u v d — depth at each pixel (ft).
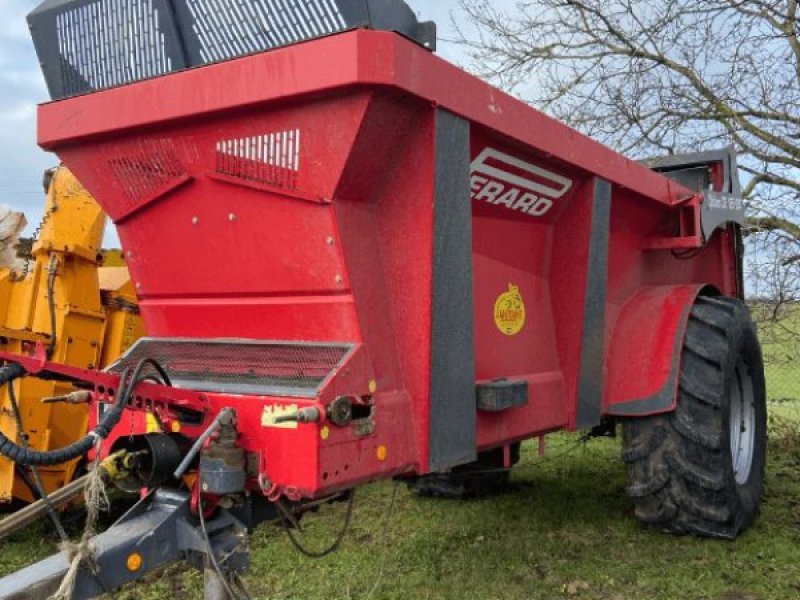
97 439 7.29
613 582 11.40
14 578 6.73
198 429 8.41
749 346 13.98
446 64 8.20
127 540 7.25
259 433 7.83
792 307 22.24
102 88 9.20
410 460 8.51
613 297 13.33
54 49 9.87
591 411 12.00
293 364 8.38
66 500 7.63
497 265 10.53
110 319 14.90
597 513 14.76
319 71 7.34
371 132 7.65
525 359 11.03
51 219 13.88
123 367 9.54
